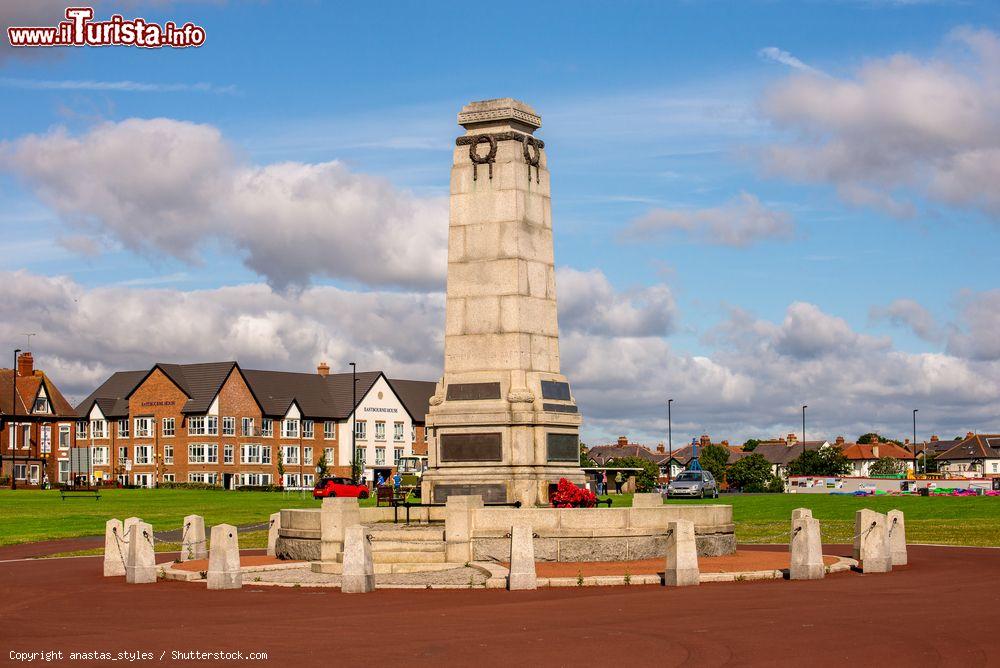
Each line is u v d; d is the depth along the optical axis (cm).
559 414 3653
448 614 2245
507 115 3666
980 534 4472
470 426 3612
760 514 5906
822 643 1848
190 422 14038
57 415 14600
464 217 3703
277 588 2838
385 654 1795
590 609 2283
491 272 3659
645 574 2823
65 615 2342
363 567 2703
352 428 14700
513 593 2616
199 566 3334
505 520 3169
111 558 3294
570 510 3178
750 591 2567
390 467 15438
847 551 3800
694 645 1842
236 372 14238
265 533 5253
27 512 6831
